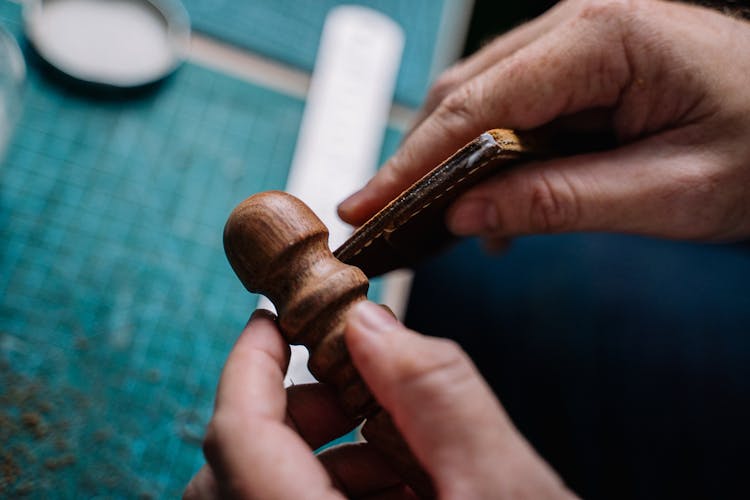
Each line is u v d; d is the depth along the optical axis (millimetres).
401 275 930
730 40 570
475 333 922
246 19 1056
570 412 892
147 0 989
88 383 785
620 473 868
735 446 892
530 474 386
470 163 459
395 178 603
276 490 421
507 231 618
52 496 725
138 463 766
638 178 582
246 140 980
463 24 1175
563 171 582
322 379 458
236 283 891
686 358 932
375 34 1108
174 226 897
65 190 872
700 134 580
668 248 1005
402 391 402
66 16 941
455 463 389
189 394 814
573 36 559
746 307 974
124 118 933
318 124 1003
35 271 822
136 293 847
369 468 586
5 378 760
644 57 554
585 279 965
